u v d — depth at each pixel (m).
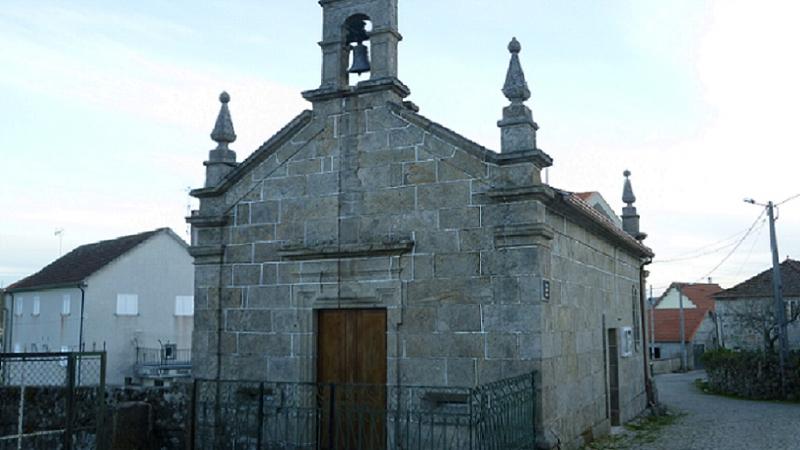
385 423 10.83
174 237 39.12
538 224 10.14
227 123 12.98
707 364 28.17
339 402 10.38
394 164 11.36
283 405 11.38
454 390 10.38
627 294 17.66
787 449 12.78
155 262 38.22
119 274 36.84
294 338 11.77
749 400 23.86
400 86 11.62
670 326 50.97
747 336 36.78
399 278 11.07
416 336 10.85
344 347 11.55
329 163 11.88
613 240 15.73
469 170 10.78
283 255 11.94
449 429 10.38
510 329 10.23
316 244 11.75
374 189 11.47
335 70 12.02
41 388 11.73
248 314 12.23
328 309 11.71
